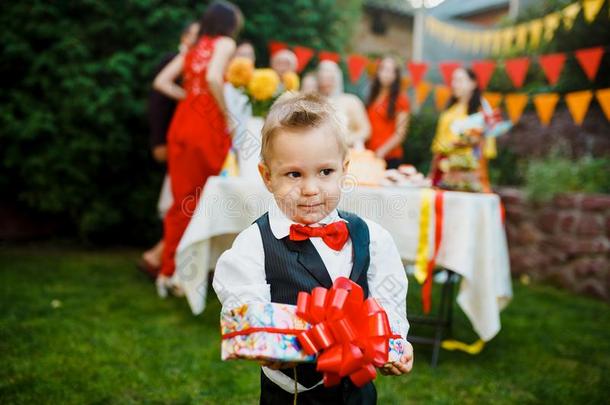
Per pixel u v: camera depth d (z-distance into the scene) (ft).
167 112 11.07
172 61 10.84
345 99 11.47
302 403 3.68
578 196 12.67
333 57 13.79
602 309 11.09
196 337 8.33
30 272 11.81
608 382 7.29
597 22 16.49
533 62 20.43
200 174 9.39
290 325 3.10
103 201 14.30
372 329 3.09
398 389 6.86
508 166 17.56
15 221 15.10
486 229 7.19
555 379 7.35
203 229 7.45
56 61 13.32
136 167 14.83
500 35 15.12
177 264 7.82
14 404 5.89
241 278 3.53
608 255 11.90
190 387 6.62
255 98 8.77
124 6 13.58
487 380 7.25
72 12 13.69
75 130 13.42
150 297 10.36
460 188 8.36
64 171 13.71
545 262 13.44
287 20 15.62
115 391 6.37
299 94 3.73
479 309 7.29
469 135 9.64
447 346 8.32
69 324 8.51
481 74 12.66
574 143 16.88
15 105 13.35
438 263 7.28
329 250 3.62
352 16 19.15
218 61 9.05
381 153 12.10
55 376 6.64
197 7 14.19
